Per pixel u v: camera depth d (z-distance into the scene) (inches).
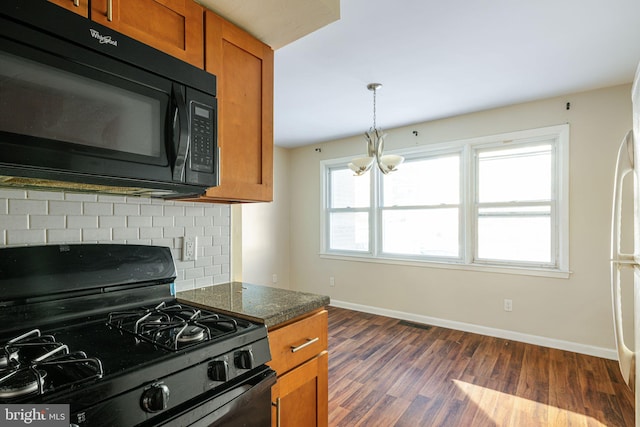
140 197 56.6
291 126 156.2
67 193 47.6
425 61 92.7
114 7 39.7
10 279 39.9
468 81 105.7
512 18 72.2
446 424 76.7
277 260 197.9
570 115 116.3
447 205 146.6
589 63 93.2
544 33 78.0
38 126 30.8
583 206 114.2
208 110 45.8
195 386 34.0
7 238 42.1
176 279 62.3
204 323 44.2
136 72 37.8
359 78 103.4
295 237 203.3
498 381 96.0
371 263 168.7
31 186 42.4
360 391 91.2
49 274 43.0
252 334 41.8
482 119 134.7
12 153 29.4
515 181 129.6
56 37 31.5
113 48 35.8
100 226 51.4
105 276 48.3
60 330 42.3
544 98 120.3
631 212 106.7
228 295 59.9
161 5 44.9
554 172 121.6
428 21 73.6
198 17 49.6
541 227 124.6
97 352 34.6
